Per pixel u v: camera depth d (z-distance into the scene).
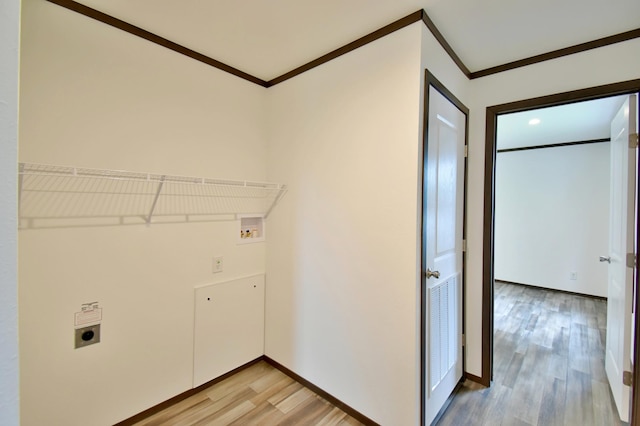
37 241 1.54
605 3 1.53
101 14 1.70
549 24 1.72
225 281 2.34
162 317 2.00
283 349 2.46
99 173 1.68
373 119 1.84
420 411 1.73
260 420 1.93
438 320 1.94
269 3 1.60
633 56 1.76
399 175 1.72
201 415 1.96
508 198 5.37
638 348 1.80
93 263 1.71
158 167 1.95
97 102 1.70
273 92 2.52
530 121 3.65
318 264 2.18
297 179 2.33
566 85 1.96
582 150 4.69
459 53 2.05
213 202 2.25
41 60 1.52
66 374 1.63
